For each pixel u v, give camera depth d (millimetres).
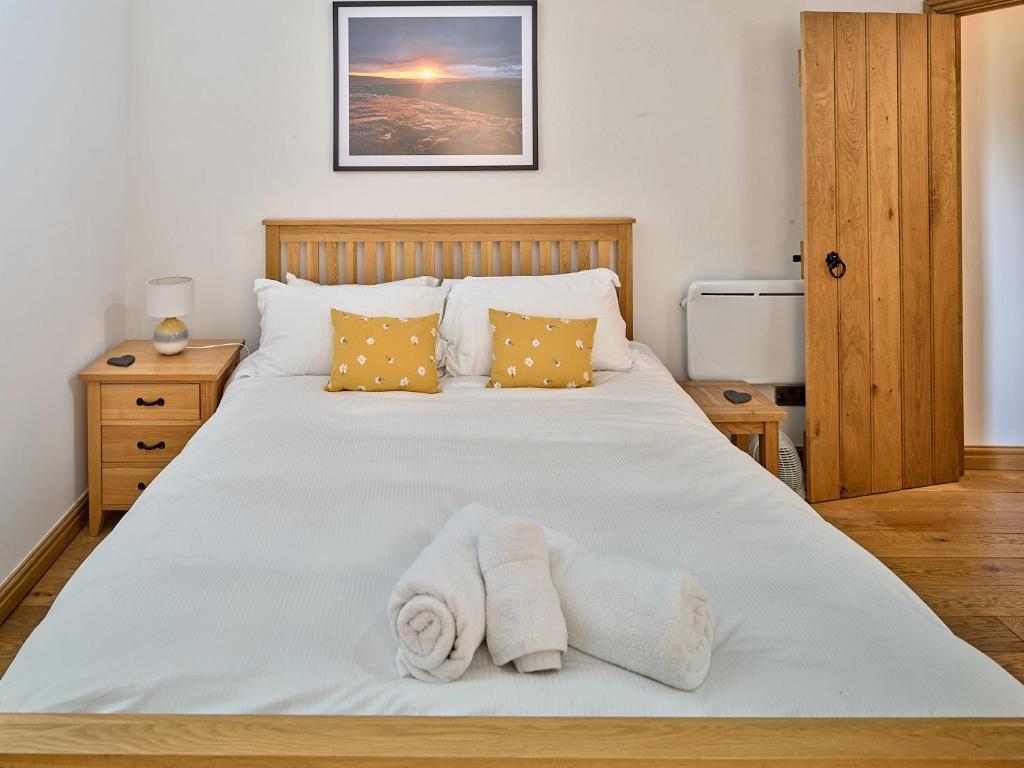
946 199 3572
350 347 3018
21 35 2615
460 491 2020
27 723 1098
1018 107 3713
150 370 3111
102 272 3350
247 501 1928
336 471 2154
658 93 3656
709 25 3629
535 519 1845
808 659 1314
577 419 2646
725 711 1205
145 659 1307
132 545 1697
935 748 1048
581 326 3143
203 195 3629
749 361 3701
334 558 1649
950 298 3615
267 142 3621
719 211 3725
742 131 3684
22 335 2666
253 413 2676
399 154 3643
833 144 3451
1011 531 3176
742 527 1792
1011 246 3793
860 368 3539
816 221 3459
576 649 1361
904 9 3627
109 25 3352
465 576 1345
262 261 3672
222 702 1233
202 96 3586
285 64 3590
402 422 2619
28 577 2682
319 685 1257
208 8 3549
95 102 3234
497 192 3686
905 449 3623
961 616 2531
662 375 3254
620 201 3711
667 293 3771
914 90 3506
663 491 2027
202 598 1475
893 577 1637
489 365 3250
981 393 3879
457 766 1027
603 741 1061
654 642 1263
